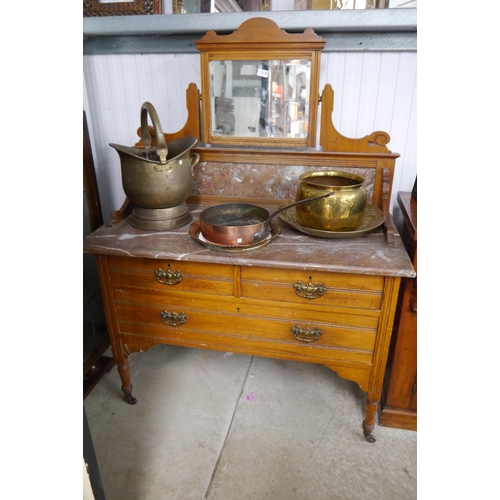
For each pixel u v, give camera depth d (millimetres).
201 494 1326
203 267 1322
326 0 1478
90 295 1849
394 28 1461
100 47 1716
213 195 1694
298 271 1253
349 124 1681
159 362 1948
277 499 1308
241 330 1400
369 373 1370
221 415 1637
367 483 1358
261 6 1612
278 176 1606
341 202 1264
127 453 1472
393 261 1210
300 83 1463
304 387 1786
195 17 1541
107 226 1502
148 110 1308
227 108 1549
